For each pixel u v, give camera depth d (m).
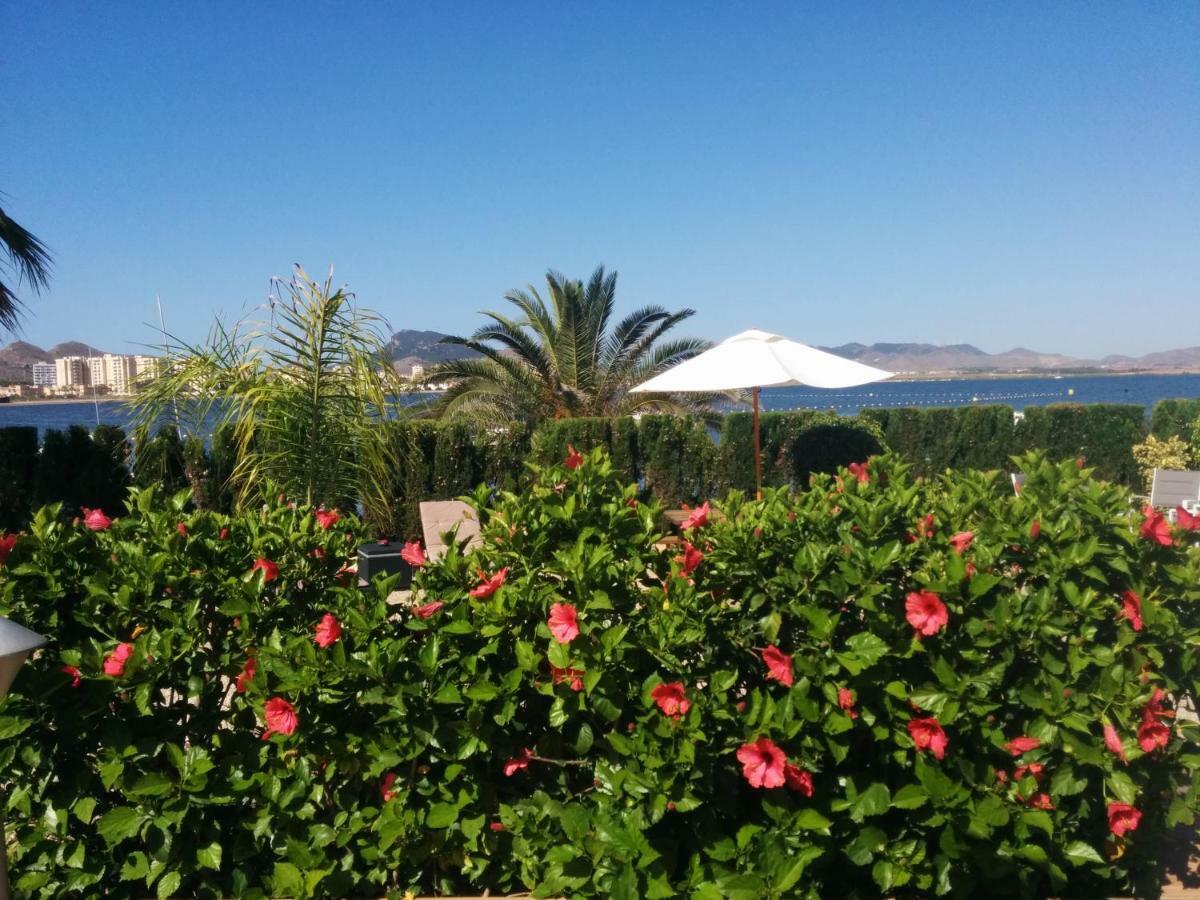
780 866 2.26
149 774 2.42
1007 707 2.54
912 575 2.54
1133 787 2.40
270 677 2.46
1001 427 11.71
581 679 2.30
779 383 7.43
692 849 2.40
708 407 15.31
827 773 2.48
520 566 2.62
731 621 2.50
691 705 2.23
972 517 2.98
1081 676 2.50
